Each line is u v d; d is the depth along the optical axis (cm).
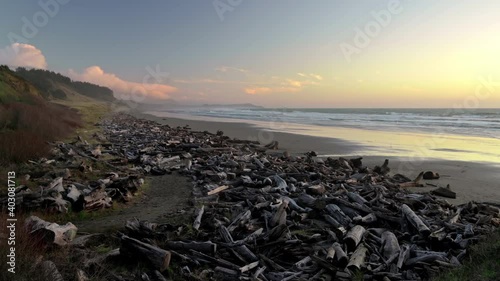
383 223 953
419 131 4394
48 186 1070
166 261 659
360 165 1977
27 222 701
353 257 714
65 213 952
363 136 3825
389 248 771
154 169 1655
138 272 645
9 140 1515
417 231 857
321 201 1033
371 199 1205
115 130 3759
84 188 1162
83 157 1714
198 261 713
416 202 1138
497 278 566
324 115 9725
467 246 763
